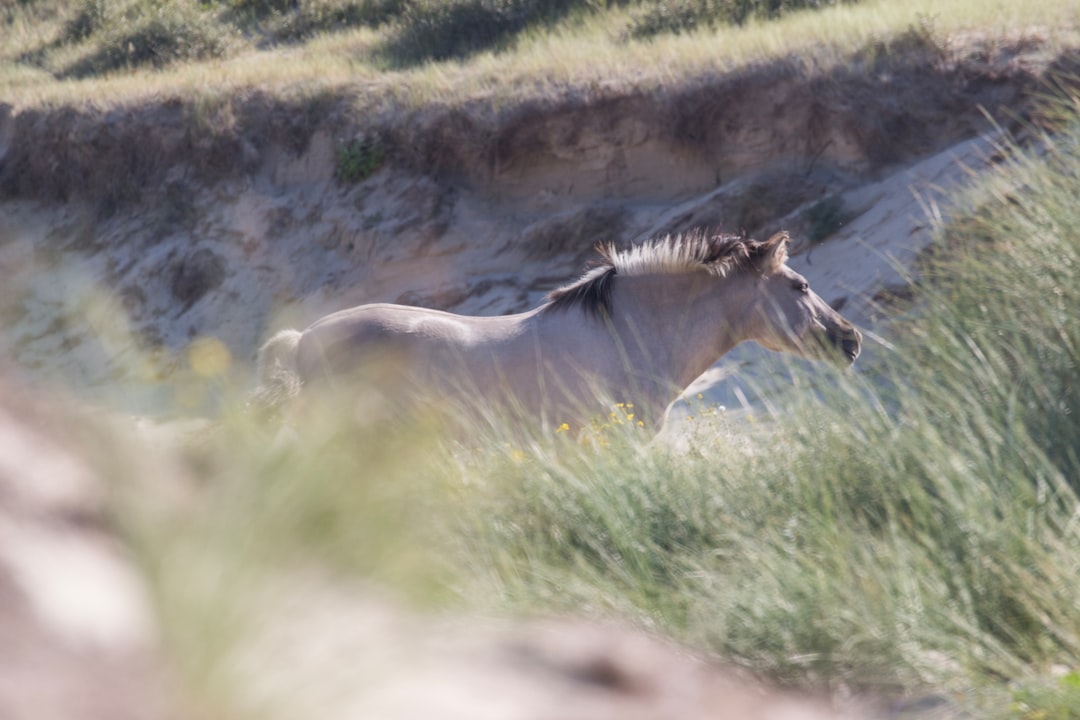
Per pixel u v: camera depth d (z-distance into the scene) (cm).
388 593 878
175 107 8219
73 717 548
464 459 2178
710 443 2262
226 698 625
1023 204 2592
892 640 1424
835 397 2083
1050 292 2269
